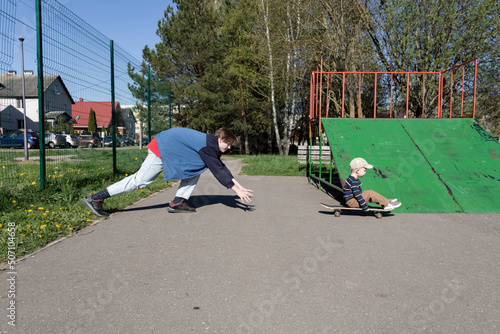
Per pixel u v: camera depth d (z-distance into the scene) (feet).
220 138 14.08
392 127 22.17
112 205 16.61
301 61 65.46
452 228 13.01
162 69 78.74
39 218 13.02
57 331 5.98
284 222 13.93
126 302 7.09
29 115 73.26
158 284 7.97
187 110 79.30
